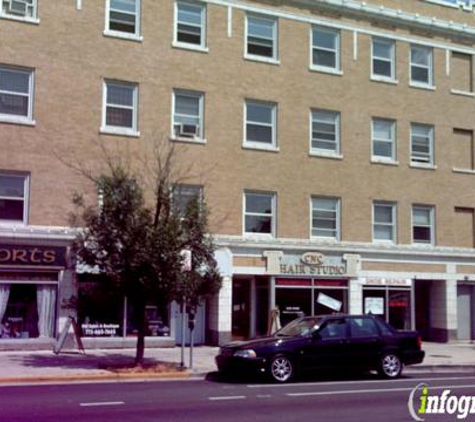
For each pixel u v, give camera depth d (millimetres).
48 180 21891
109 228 16938
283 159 25719
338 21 27469
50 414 10617
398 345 16859
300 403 12211
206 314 24578
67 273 21734
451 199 29109
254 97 25438
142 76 23625
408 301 27500
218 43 25031
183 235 17359
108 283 17172
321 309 25719
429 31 29391
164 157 23516
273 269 24844
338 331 16375
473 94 30188
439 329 28391
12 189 21562
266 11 26016
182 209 18125
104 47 23141
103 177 17734
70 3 22797
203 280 17625
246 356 15328
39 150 21875
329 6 27203
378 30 28266
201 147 24266
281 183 25578
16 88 21922
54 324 21641
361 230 26938
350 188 26906
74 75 22609
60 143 22172
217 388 14383
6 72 21828
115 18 23562
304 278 25547
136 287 17125
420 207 28562
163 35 24125
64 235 21688
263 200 25391
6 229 21000
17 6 22016
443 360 20688
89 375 15578
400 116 28344
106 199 17188
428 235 28625
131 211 17031
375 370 16828
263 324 25141
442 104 29391
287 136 25891
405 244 27797
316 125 26734
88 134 22594
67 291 21656
